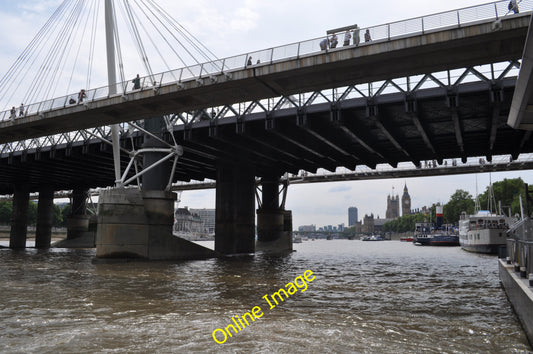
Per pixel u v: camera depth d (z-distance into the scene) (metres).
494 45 25.09
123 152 49.47
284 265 38.75
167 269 32.81
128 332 11.95
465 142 43.62
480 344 10.91
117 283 23.38
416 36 25.48
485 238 66.12
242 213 53.28
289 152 45.44
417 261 47.41
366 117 32.72
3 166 60.25
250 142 45.31
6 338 11.25
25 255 53.16
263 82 30.75
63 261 41.88
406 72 28.41
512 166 68.44
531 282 12.39
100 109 37.12
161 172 43.88
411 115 32.06
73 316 14.11
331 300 17.98
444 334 11.95
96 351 10.12
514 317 14.38
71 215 85.12
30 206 171.12
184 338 11.34
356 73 29.14
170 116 43.28
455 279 27.08
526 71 10.43
